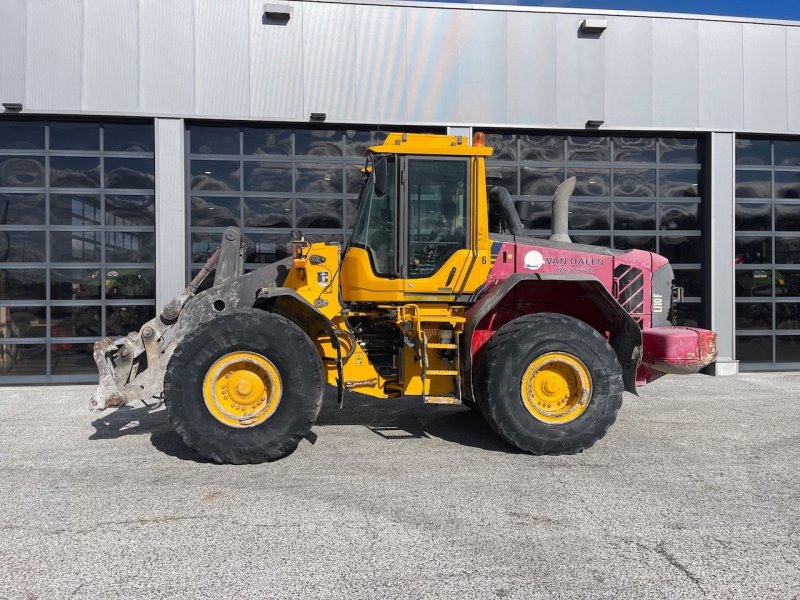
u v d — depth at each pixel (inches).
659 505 132.7
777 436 192.4
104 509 131.4
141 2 292.8
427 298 179.3
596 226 333.4
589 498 136.9
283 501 135.5
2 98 287.3
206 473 155.9
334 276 185.5
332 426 207.3
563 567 104.0
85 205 300.8
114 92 293.1
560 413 172.4
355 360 182.9
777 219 344.8
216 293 184.5
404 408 237.6
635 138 335.0
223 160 308.8
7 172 297.0
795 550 110.7
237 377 164.7
